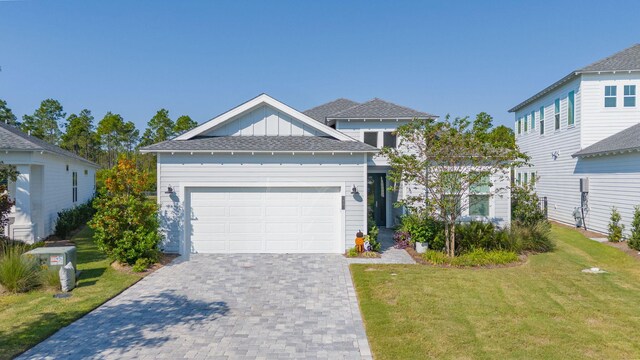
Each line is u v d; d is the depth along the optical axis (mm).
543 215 17875
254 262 12547
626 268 11914
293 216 14016
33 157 15203
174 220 13633
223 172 13781
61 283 9383
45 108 62719
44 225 16562
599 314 7973
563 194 21438
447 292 9320
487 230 13641
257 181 13867
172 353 6344
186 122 58312
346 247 13984
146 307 8516
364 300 8805
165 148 13438
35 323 7484
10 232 14680
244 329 7336
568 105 20891
